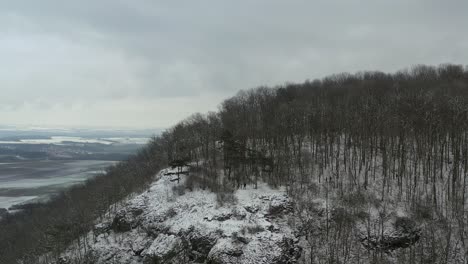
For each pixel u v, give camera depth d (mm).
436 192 66312
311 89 132375
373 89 113625
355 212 63062
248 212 63844
